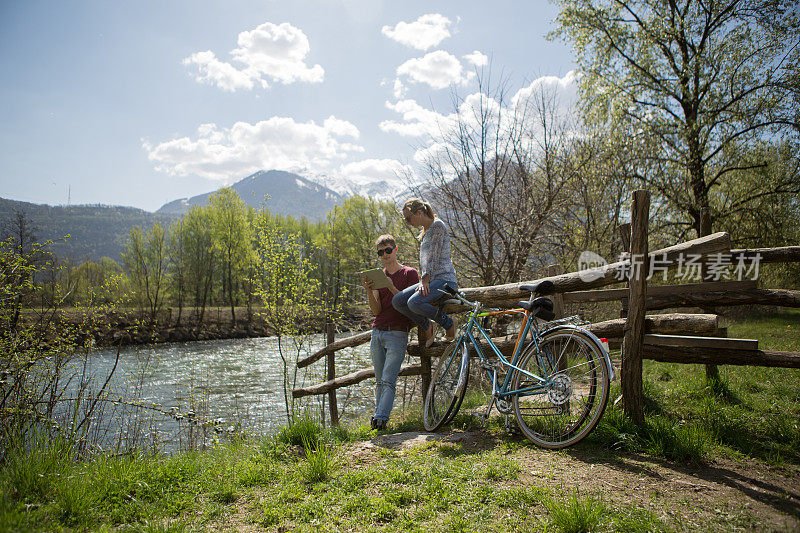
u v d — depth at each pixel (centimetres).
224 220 4144
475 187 1029
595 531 220
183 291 4712
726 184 1866
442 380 462
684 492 263
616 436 336
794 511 238
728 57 1686
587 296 489
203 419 769
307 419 434
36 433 409
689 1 1745
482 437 393
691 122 1678
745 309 1464
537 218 1002
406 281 518
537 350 368
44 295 619
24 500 273
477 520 240
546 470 300
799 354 349
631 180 1509
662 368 651
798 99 1573
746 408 446
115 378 893
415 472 308
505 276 1026
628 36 1795
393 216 1073
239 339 3900
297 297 914
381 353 518
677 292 436
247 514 273
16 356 528
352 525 247
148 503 287
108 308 752
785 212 1692
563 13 1859
